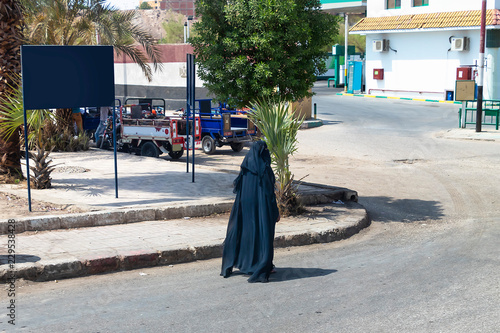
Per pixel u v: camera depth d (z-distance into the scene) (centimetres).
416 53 3672
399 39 3759
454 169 1593
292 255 785
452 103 3425
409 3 3694
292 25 987
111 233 809
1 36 1107
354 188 1328
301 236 844
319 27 1052
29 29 1805
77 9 1920
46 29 1850
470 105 3247
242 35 1020
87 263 666
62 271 650
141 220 891
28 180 863
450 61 3475
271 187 670
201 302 577
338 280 658
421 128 2508
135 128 1764
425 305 568
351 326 512
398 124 2656
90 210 882
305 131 2505
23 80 878
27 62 880
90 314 538
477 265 722
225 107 2080
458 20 3341
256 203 665
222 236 807
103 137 1852
